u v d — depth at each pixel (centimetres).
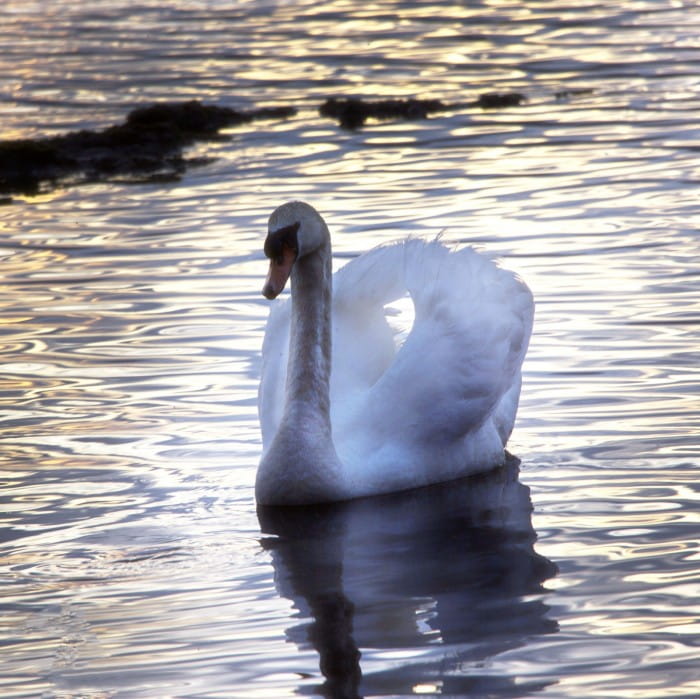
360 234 1952
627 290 1677
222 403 1388
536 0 3922
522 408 1362
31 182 2448
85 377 1463
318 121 2764
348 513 1172
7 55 3447
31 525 1122
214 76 3153
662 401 1342
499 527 1096
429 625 906
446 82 3020
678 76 2956
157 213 2166
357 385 1314
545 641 870
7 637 916
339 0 4081
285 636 899
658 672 819
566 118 2672
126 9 4094
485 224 1989
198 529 1118
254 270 1830
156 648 889
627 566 987
